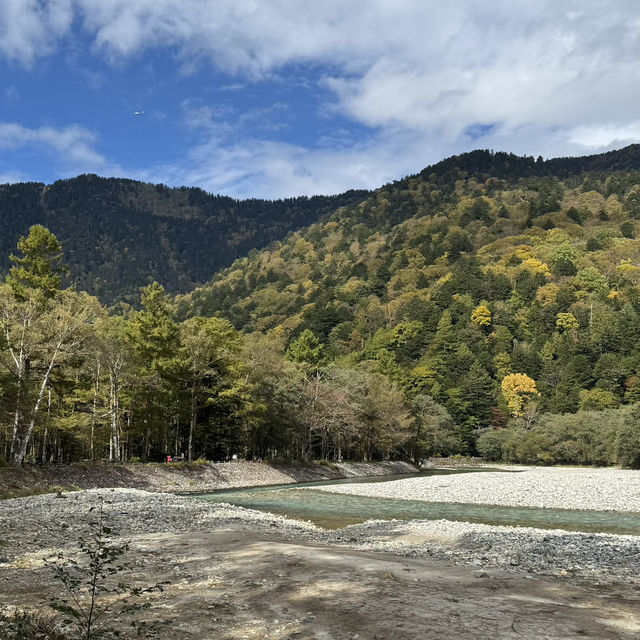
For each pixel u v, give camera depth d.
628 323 137.12
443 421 113.62
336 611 9.67
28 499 30.77
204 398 59.09
